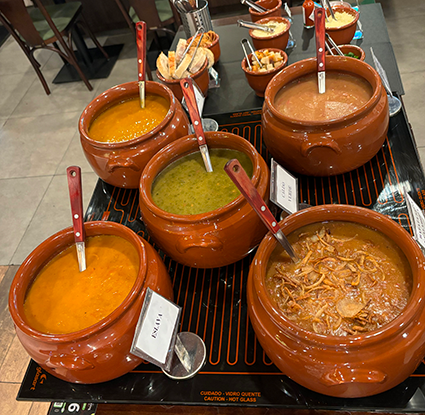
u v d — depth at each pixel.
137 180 1.16
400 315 0.62
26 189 2.85
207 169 1.00
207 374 0.87
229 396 0.83
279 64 1.39
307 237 0.83
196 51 1.36
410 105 2.54
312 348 0.65
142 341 0.72
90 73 3.66
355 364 0.63
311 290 0.75
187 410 0.95
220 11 3.92
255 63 1.41
